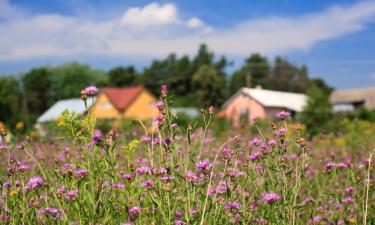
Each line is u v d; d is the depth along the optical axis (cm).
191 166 109
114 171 97
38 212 99
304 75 2072
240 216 96
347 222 124
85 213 92
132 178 98
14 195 103
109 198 96
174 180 96
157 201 92
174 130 108
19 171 112
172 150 99
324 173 121
